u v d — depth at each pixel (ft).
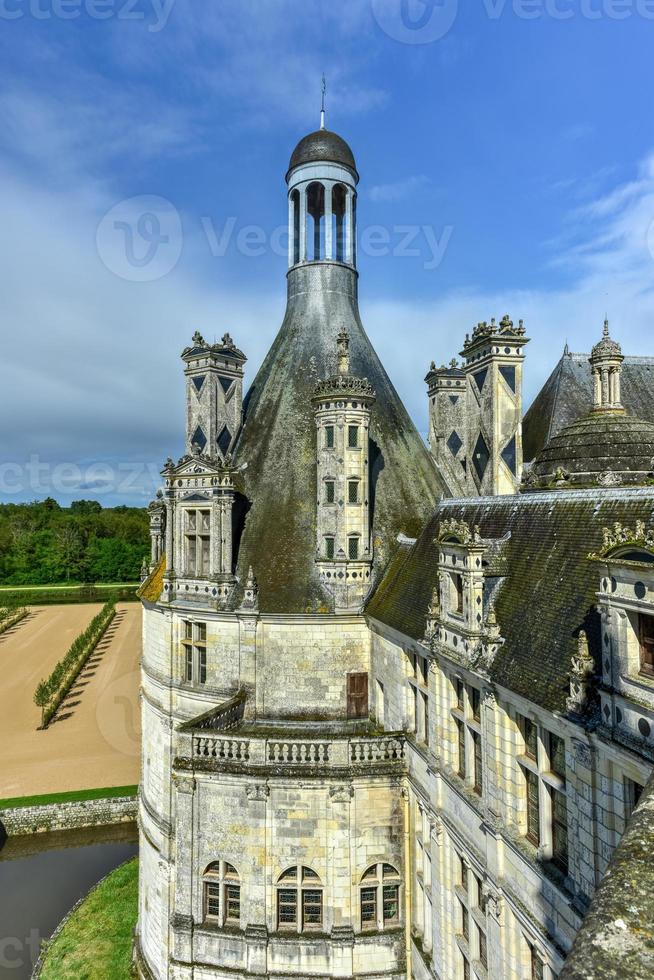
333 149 128.67
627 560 41.65
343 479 100.12
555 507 69.82
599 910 17.72
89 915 131.64
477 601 66.90
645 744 40.14
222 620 101.76
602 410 102.27
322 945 81.56
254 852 82.64
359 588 100.22
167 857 103.91
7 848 179.83
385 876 84.02
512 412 111.24
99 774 212.84
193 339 114.52
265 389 122.52
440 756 74.02
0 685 319.68
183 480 106.01
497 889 59.88
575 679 47.67
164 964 102.06
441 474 127.54
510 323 110.52
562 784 51.88
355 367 122.11
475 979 65.36
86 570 649.61
